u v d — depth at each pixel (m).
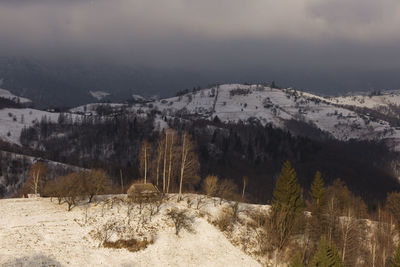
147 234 60.12
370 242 72.94
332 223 70.25
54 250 51.75
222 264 58.44
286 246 66.75
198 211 70.12
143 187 71.56
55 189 72.12
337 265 52.03
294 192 70.75
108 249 55.25
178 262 56.34
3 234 52.88
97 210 64.62
